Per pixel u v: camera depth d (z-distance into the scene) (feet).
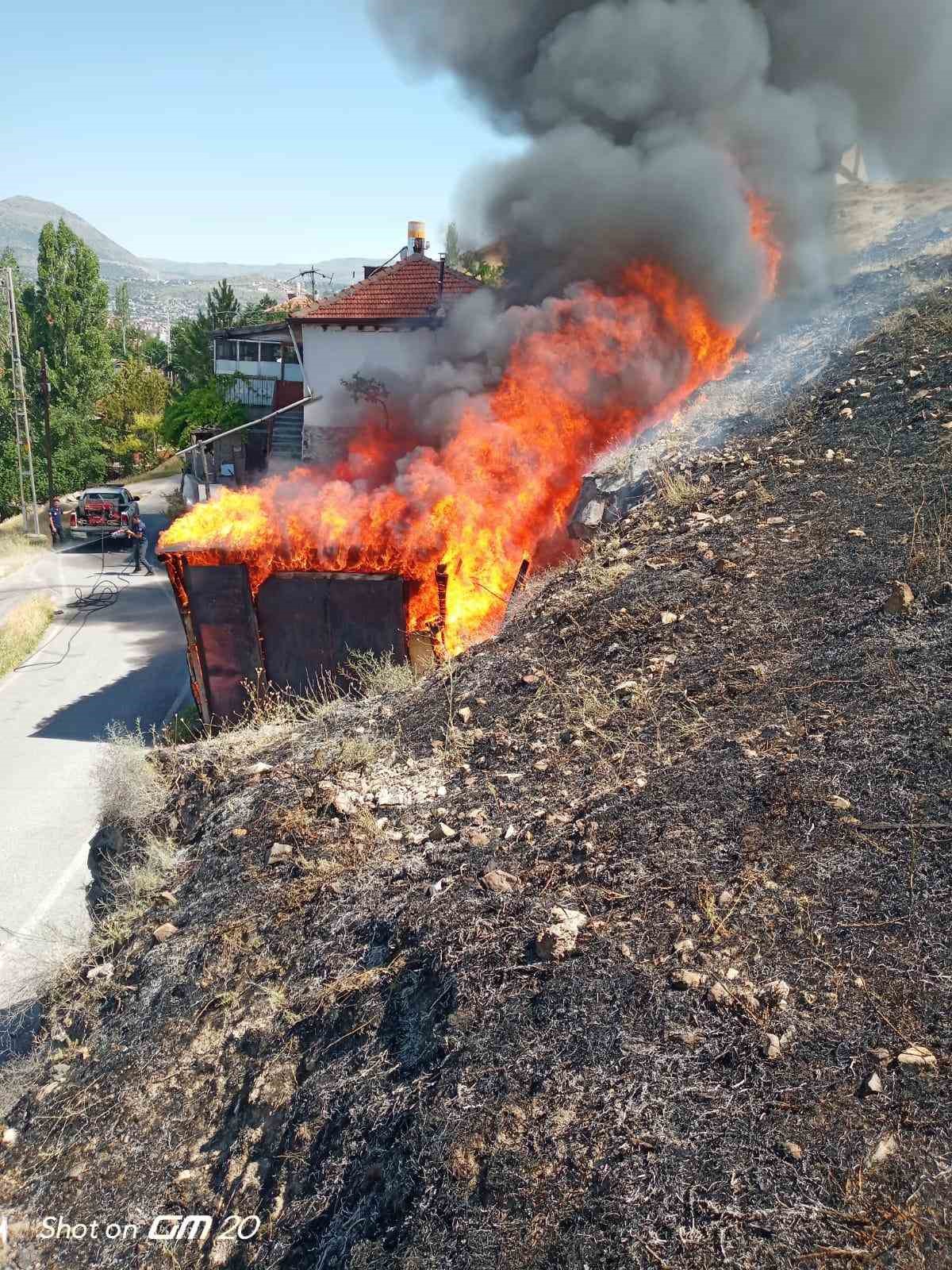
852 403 24.95
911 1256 6.88
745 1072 8.77
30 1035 15.93
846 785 11.85
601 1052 9.49
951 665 13.39
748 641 16.14
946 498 18.12
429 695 19.76
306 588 28.99
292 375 121.08
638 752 14.52
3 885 30.73
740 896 10.76
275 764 18.72
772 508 20.95
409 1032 10.97
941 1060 8.25
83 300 190.49
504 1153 8.87
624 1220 7.86
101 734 45.32
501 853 13.39
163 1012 13.89
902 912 9.85
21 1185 12.26
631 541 22.90
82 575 84.28
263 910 14.52
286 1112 11.11
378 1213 9.19
